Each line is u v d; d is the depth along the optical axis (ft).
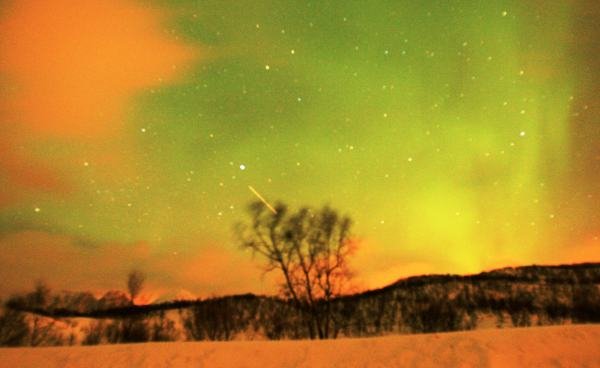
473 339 44.68
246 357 44.83
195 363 43.93
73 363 44.83
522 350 41.60
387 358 42.32
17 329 82.43
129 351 47.34
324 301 88.69
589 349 41.47
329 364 42.37
